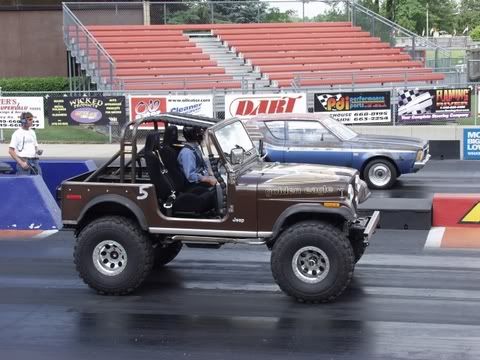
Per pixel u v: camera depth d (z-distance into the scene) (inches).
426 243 456.8
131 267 354.9
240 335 302.8
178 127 414.0
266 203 341.1
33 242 478.3
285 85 1205.1
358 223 365.4
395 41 1433.3
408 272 391.9
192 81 1166.3
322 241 333.7
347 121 983.6
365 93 983.0
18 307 344.5
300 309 335.0
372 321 317.1
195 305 343.3
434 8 2760.8
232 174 343.9
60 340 300.7
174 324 318.0
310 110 1087.6
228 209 344.5
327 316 324.5
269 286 372.8
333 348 286.4
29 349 290.8
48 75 1380.4
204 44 1325.0
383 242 460.1
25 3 1360.7
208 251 445.7
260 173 351.3
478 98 984.9
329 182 336.5
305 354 280.7
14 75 1378.0
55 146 994.1
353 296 351.9
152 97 981.8
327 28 1401.3
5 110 1010.1
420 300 345.1
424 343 290.7
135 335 305.0
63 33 1301.7
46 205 518.3
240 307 339.3
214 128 352.8
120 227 354.3
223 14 1467.8
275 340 296.4
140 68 1214.3
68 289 372.8
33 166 567.2
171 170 358.0
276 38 1355.8
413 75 1238.3
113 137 1046.4
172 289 369.7
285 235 339.9
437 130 935.7
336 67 1268.5
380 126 964.6
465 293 355.3
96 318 327.0
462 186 687.1
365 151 668.7
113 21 1384.1
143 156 366.6
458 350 283.0
